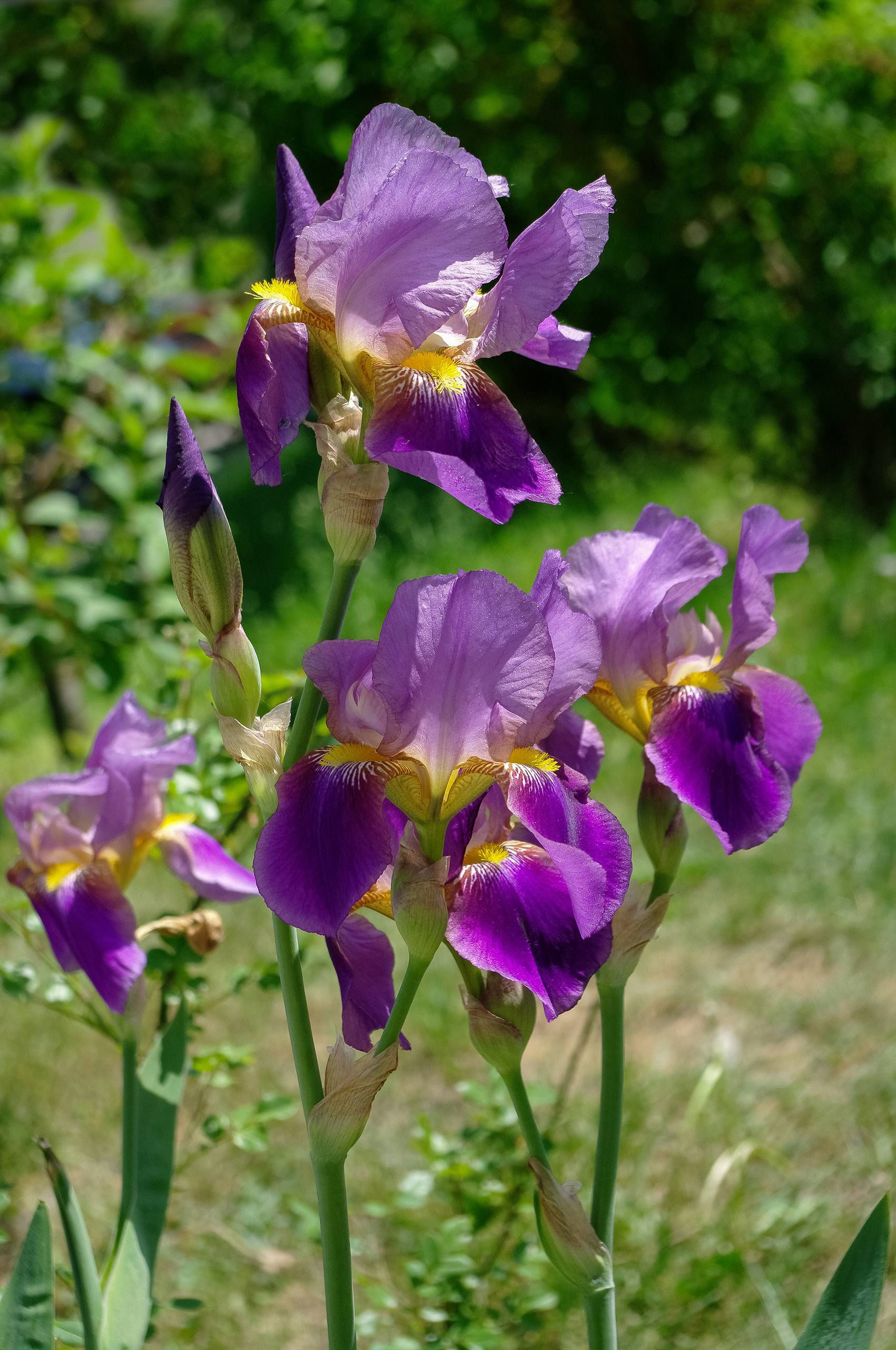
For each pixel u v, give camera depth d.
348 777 0.81
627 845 0.83
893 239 3.69
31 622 1.94
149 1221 0.97
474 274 0.82
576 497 3.92
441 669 0.80
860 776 2.28
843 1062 1.54
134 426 1.94
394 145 0.81
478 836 0.83
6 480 2.12
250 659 0.84
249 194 4.57
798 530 0.92
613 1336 0.86
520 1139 1.14
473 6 3.61
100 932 0.96
